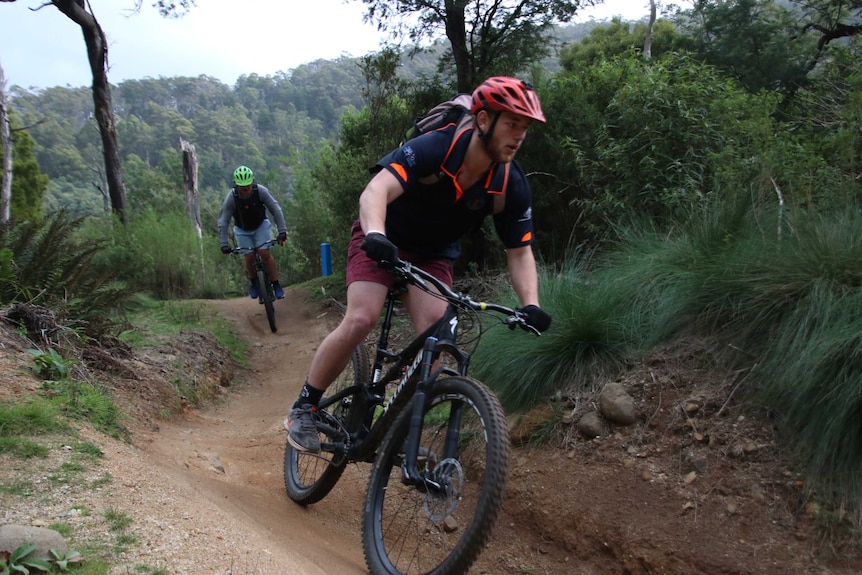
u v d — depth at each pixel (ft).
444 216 9.89
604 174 21.24
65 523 7.89
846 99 18.19
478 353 15.38
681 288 13.73
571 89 24.79
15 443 9.59
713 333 13.17
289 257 50.57
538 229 24.59
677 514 10.78
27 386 12.00
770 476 10.65
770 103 20.65
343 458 10.98
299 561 8.80
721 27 52.39
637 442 12.23
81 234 39.75
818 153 17.39
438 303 10.43
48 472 9.11
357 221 10.85
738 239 13.78
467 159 9.23
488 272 25.03
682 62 23.34
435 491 8.71
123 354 17.40
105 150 48.75
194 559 7.70
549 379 14.10
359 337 10.40
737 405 11.80
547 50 32.71
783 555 9.72
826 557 9.52
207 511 9.21
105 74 48.47
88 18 46.73
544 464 12.85
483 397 8.57
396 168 9.06
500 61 31.01
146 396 15.75
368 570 9.62
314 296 33.55
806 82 43.73
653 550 10.43
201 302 33.35
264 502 11.94
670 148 19.49
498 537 12.12
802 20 51.70
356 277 10.46
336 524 11.94
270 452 15.16
